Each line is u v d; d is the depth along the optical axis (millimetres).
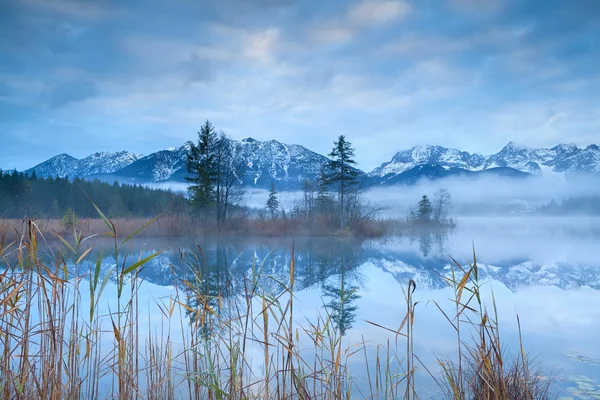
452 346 6465
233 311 7172
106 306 8391
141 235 28469
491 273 16891
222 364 4301
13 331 3883
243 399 3391
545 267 18922
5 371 2967
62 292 3379
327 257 21656
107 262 17328
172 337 6234
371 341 6809
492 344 3203
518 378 4039
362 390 4547
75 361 3482
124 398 3309
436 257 22078
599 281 14898
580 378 5035
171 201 33812
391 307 9906
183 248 23609
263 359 5074
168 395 3850
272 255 22266
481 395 3703
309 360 5367
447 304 10398
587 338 7203
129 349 3736
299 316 8438
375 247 27906
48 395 3117
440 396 4305
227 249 24484
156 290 11281
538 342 6945
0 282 3066
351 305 10125
